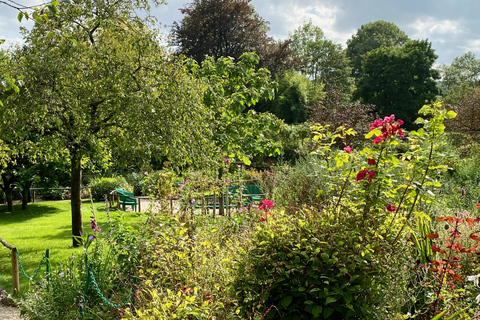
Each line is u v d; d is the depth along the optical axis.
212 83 8.25
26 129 6.77
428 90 33.81
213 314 2.58
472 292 3.32
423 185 3.55
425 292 3.26
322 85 30.30
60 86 6.50
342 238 2.98
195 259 3.44
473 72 59.62
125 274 3.99
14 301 4.94
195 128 7.20
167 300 2.47
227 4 27.27
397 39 51.78
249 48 29.17
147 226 4.33
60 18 6.73
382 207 3.36
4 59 6.48
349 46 53.28
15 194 18.52
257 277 3.04
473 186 8.02
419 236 3.79
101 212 12.48
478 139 14.88
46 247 7.83
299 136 16.77
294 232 3.13
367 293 2.82
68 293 3.96
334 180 3.74
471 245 3.72
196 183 5.96
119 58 6.96
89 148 7.57
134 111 6.46
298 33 49.59
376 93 34.47
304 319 2.88
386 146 3.48
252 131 8.70
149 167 7.27
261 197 8.12
